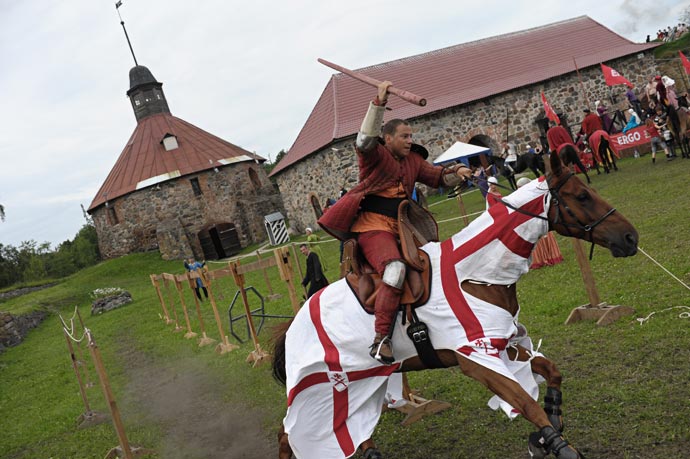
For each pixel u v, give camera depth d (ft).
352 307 14.85
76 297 105.50
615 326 22.90
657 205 42.37
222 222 140.36
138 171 143.23
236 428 24.50
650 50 114.62
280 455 17.06
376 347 13.99
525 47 120.88
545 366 14.34
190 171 139.74
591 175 70.13
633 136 77.10
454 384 22.30
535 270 35.86
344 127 101.35
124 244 142.72
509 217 13.75
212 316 56.03
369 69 115.75
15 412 39.52
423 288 14.06
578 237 13.79
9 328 74.08
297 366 15.66
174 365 41.04
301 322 15.98
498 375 12.96
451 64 116.88
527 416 12.64
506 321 13.67
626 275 28.81
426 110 103.60
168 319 60.49
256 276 75.15
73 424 32.68
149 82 158.51
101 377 22.54
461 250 13.97
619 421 15.85
